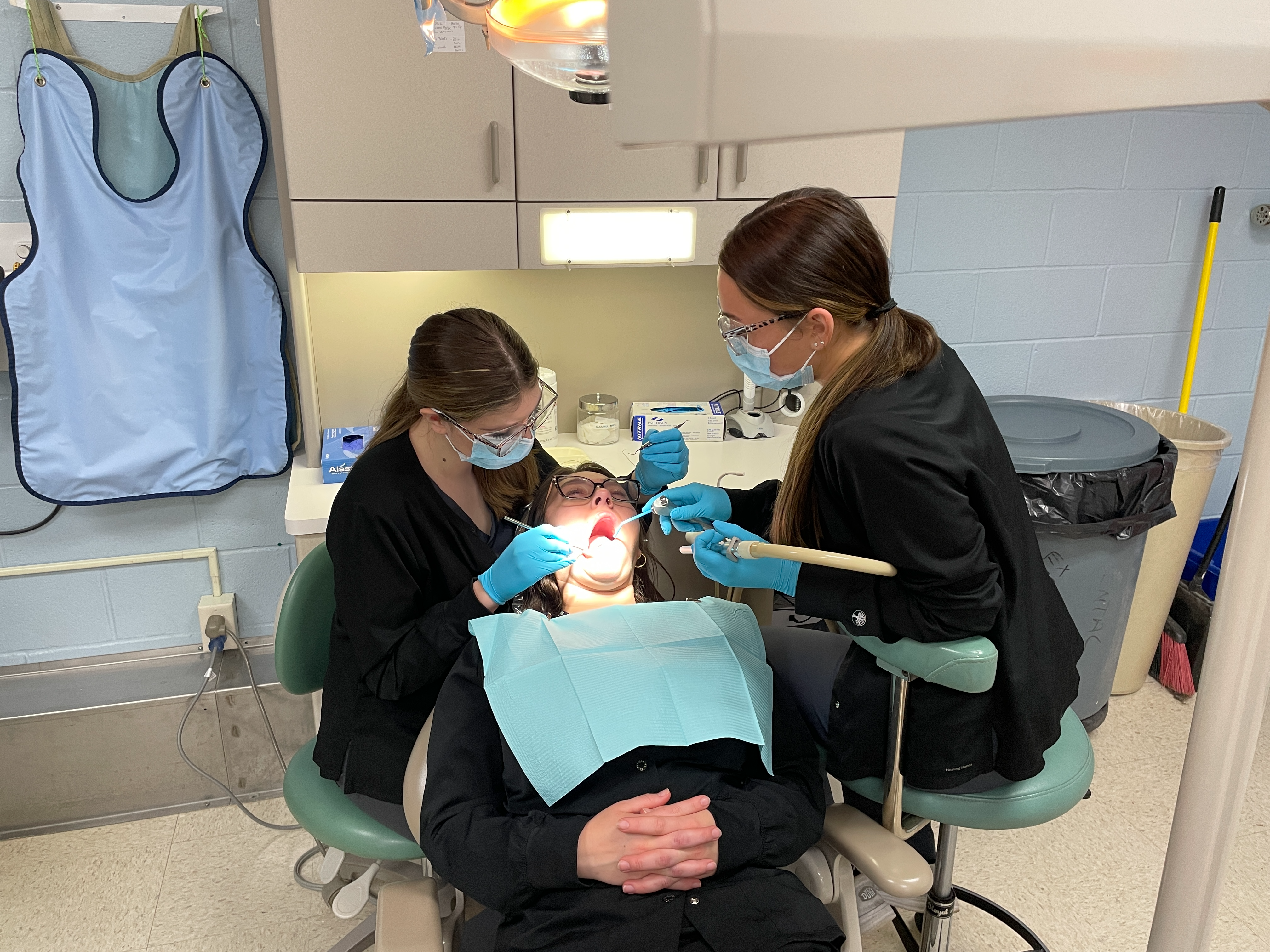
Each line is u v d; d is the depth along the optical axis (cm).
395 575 149
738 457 241
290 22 182
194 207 215
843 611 130
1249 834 230
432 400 143
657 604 155
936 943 177
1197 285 298
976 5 23
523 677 138
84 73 201
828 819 136
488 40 104
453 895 144
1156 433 240
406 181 197
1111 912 209
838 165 221
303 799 154
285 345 232
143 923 204
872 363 126
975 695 134
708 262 221
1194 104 26
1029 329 289
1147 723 272
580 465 168
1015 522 134
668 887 122
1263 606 38
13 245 212
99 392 220
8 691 234
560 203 207
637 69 23
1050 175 273
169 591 247
